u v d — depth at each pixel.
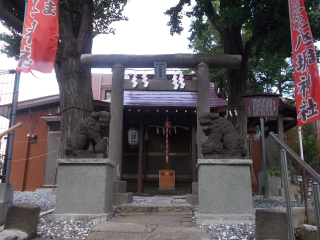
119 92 8.34
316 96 6.20
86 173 5.16
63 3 8.27
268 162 13.73
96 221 4.88
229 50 9.89
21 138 13.95
